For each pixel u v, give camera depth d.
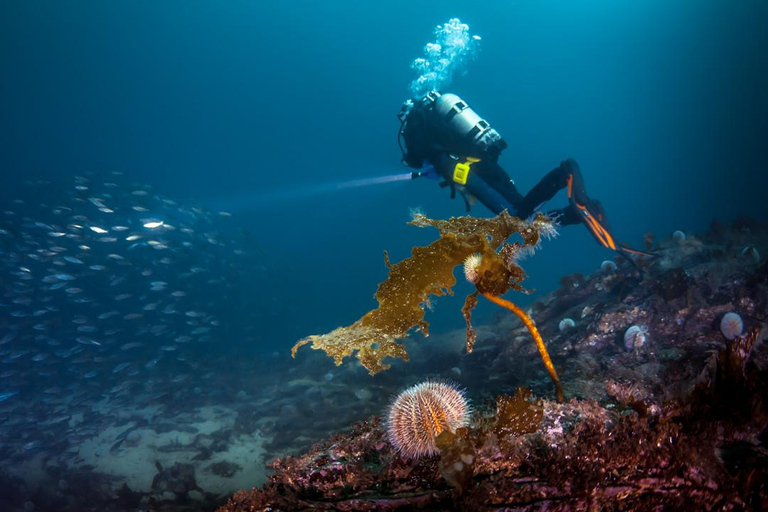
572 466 1.52
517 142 84.06
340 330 1.82
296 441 7.16
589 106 74.50
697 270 5.31
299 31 72.25
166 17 64.75
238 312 18.30
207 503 5.78
